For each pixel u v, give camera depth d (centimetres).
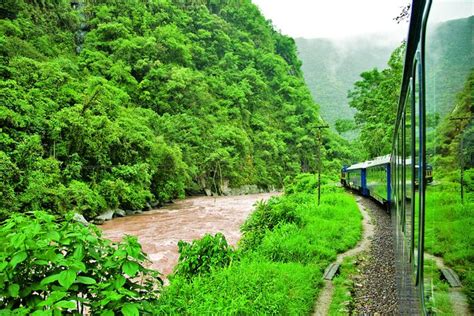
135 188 2692
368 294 614
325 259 816
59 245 279
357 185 2472
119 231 1816
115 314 280
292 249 809
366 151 3844
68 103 2823
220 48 6912
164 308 468
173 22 6162
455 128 125
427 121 181
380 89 2830
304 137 6322
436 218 157
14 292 241
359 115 3344
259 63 7588
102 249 312
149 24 5659
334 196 1703
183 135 4288
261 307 498
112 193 2400
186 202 3406
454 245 128
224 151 4516
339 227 1074
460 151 119
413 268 250
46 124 2338
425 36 185
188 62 5634
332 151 6481
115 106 3234
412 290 257
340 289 642
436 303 159
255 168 5375
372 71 3028
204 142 4575
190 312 484
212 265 661
